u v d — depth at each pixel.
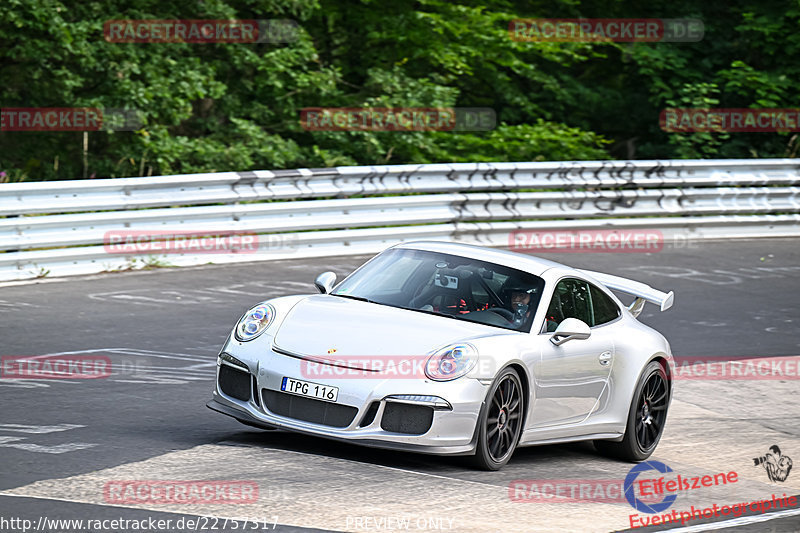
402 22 69.75
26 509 15.30
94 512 15.38
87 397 23.50
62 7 53.06
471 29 71.25
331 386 19.16
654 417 24.38
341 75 64.81
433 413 19.00
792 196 61.88
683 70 78.31
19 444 19.17
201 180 42.38
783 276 49.66
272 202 47.47
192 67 58.78
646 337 24.23
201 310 34.75
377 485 18.05
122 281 38.62
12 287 36.28
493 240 51.88
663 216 58.31
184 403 23.78
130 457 18.73
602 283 24.64
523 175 53.34
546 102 82.00
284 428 19.47
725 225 59.31
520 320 21.50
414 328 20.41
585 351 22.09
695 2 81.31
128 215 40.41
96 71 56.62
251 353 20.08
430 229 49.59
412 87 63.81
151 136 57.53
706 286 46.00
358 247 47.50
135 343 29.73
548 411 21.33
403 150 65.31
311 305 21.42
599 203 55.56
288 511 16.12
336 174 46.69
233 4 62.59
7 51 53.75
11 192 37.16
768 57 79.38
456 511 17.02
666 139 82.69
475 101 80.75
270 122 66.56
